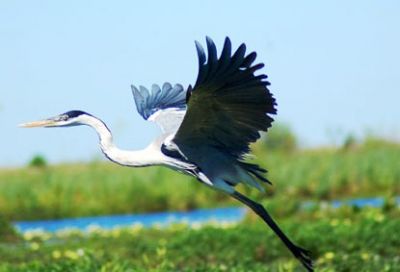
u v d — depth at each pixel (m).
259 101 9.80
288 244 10.63
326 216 20.17
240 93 9.76
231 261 15.15
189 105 9.94
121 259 15.08
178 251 16.00
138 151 10.68
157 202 27.86
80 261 14.12
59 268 13.28
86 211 27.42
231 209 27.59
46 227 25.52
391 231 16.30
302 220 20.08
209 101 9.88
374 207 20.92
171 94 11.51
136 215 27.47
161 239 17.67
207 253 15.80
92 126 10.76
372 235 16.14
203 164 10.50
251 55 9.54
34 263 13.76
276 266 14.44
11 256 16.42
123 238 18.12
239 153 10.39
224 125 10.15
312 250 15.91
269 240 16.06
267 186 23.19
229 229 17.03
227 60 9.54
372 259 14.72
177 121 11.12
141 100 11.48
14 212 27.09
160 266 13.45
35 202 27.23
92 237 18.55
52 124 10.77
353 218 19.92
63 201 27.47
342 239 16.08
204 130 10.28
